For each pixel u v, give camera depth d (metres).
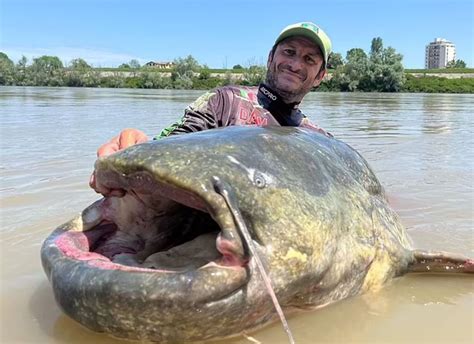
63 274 0.70
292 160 0.80
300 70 1.41
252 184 0.72
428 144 3.06
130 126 3.71
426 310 0.91
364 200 0.96
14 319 0.83
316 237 0.76
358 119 4.83
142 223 0.82
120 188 0.76
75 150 2.54
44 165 2.14
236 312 0.69
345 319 0.86
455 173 2.18
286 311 0.81
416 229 1.38
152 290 0.65
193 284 0.65
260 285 0.69
